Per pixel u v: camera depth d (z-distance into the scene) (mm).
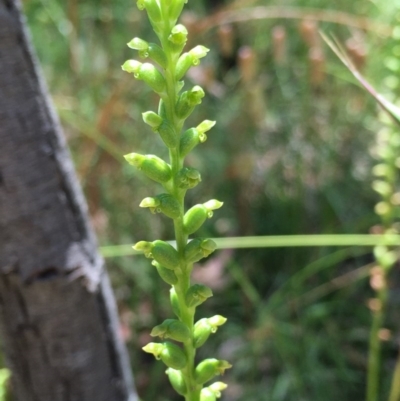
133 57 393
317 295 357
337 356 332
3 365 221
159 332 126
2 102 160
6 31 158
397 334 343
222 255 361
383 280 247
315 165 412
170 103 123
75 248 172
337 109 415
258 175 420
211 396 131
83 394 181
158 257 124
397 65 241
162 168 123
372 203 413
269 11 392
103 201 360
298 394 308
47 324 173
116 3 416
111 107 329
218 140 406
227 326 350
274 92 443
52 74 406
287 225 395
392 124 238
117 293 352
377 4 364
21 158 163
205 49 123
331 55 414
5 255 167
